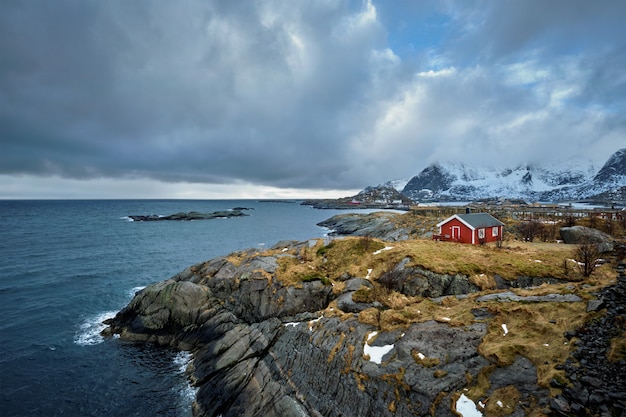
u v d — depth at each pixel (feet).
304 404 74.18
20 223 507.30
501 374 58.08
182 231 438.81
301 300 114.62
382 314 85.05
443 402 56.34
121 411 86.84
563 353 57.77
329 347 80.38
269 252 156.04
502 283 103.04
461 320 75.56
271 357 92.73
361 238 153.69
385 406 61.52
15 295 167.94
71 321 139.64
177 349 116.88
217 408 83.92
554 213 289.74
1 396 91.91
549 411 49.47
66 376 101.35
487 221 167.22
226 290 129.80
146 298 129.70
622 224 177.58
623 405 45.65
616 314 62.03
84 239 350.02
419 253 122.42
